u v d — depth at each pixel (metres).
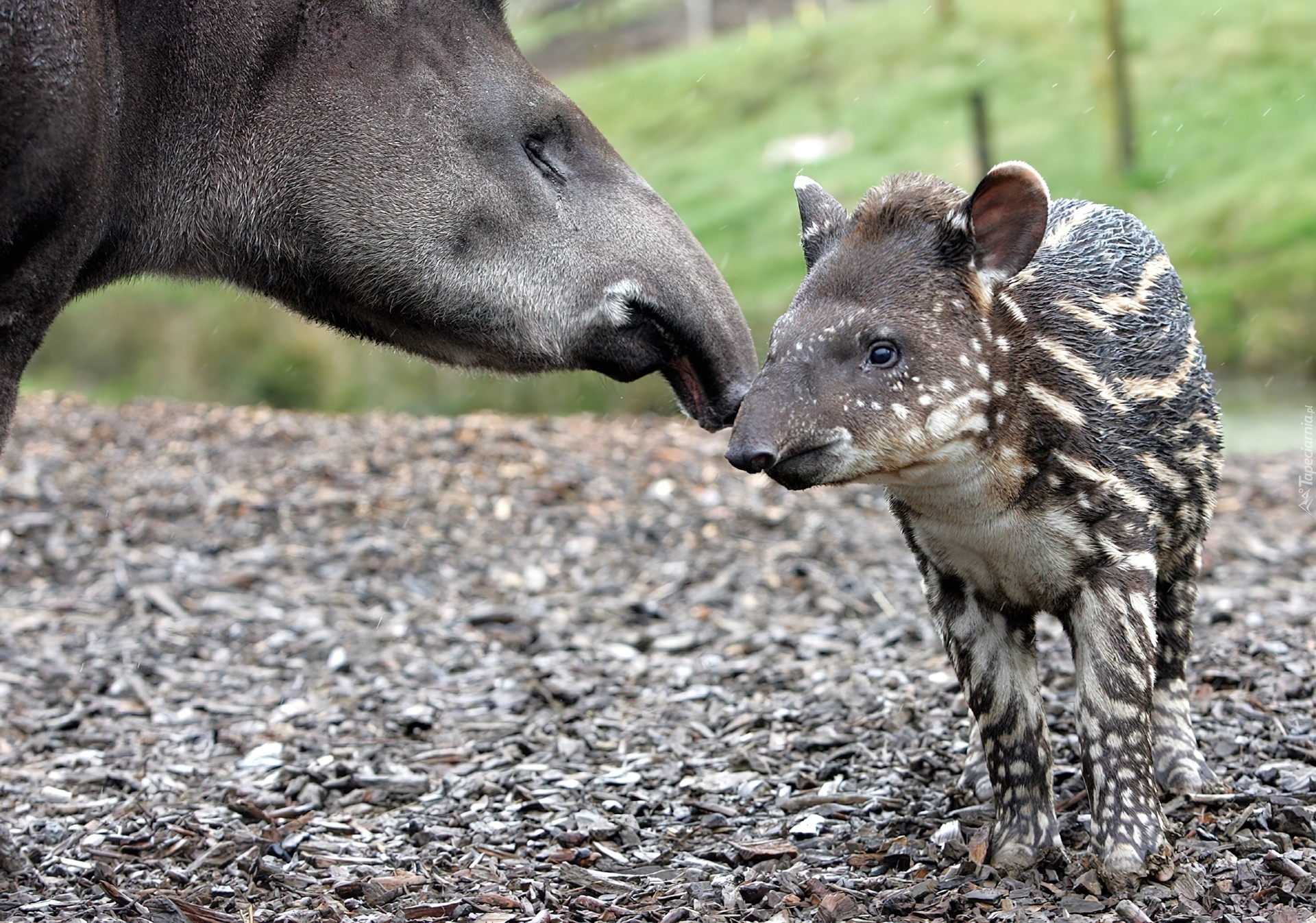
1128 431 7.16
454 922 7.30
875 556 15.45
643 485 18.52
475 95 8.07
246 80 7.86
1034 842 7.53
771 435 6.53
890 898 7.12
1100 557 7.07
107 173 7.59
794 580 14.75
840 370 6.72
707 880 7.77
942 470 6.90
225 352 31.23
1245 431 24.89
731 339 8.26
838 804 8.78
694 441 21.14
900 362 6.74
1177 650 8.34
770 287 40.16
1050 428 6.97
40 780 9.96
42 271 7.33
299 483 18.33
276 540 16.34
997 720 7.52
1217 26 48.34
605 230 8.22
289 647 13.18
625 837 8.50
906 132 48.69
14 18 6.83
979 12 55.84
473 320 8.23
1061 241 7.74
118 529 16.42
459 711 11.38
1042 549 7.12
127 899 7.58
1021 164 6.70
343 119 7.94
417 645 13.29
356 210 8.02
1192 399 7.62
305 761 10.21
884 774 9.25
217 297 31.83
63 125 7.04
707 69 62.25
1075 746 9.40
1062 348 7.11
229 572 15.18
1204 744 9.09
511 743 10.46
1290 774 8.45
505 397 28.98
